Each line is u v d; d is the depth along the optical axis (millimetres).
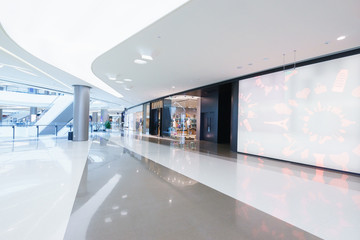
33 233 2199
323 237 2234
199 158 6918
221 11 3334
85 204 2982
